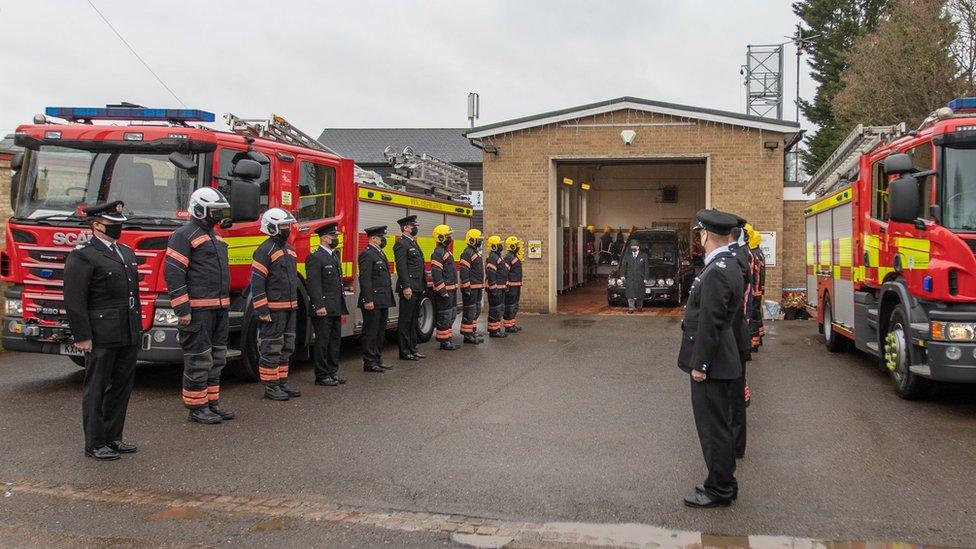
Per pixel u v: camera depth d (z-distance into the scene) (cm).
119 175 866
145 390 917
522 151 2047
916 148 855
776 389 950
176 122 930
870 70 2530
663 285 2142
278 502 535
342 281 1074
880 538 468
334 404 849
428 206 1460
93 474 594
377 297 1066
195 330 747
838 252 1235
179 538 472
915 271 836
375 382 991
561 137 2027
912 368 822
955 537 470
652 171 3466
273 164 992
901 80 2427
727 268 516
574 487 564
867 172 1042
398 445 677
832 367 1130
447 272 1301
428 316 1422
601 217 3528
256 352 964
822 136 4109
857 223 1088
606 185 3509
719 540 466
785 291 1939
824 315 1359
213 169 887
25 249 861
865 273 1042
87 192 866
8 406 818
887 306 948
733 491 524
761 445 680
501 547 459
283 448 668
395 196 1320
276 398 867
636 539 469
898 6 2441
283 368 882
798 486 565
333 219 1130
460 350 1309
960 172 787
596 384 980
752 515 507
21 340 881
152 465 617
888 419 781
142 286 841
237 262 927
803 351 1316
